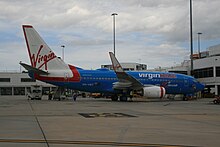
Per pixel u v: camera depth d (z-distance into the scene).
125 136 12.61
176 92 50.75
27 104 37.72
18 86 103.12
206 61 71.25
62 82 46.66
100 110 27.39
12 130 14.33
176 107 32.25
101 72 48.00
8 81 102.94
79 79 47.00
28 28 46.59
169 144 10.84
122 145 10.62
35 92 63.28
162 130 14.42
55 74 46.53
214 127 15.61
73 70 47.41
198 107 32.41
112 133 13.43
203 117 21.03
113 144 10.80
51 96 61.91
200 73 75.31
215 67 67.81
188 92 51.44
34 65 46.62
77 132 13.73
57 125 16.28
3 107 31.36
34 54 46.69
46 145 10.52
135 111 26.34
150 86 46.47
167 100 53.78
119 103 41.16
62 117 20.77
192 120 19.03
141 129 14.75
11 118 19.98
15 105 35.31
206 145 10.68
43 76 46.50
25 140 11.54
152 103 41.56
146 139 11.88
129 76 44.19
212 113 24.45
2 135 12.79
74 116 21.52
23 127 15.45
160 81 49.28
